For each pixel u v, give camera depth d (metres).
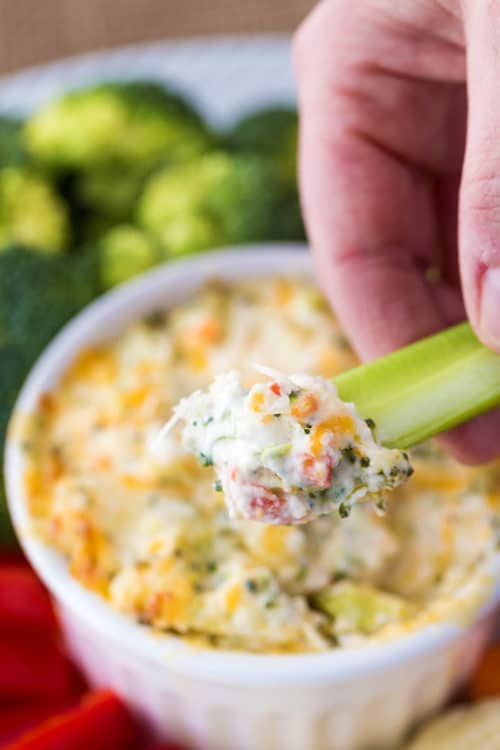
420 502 0.33
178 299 0.37
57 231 0.45
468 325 0.28
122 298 0.37
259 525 0.32
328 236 0.33
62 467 0.34
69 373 0.36
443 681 0.34
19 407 0.35
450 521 0.32
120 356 0.36
